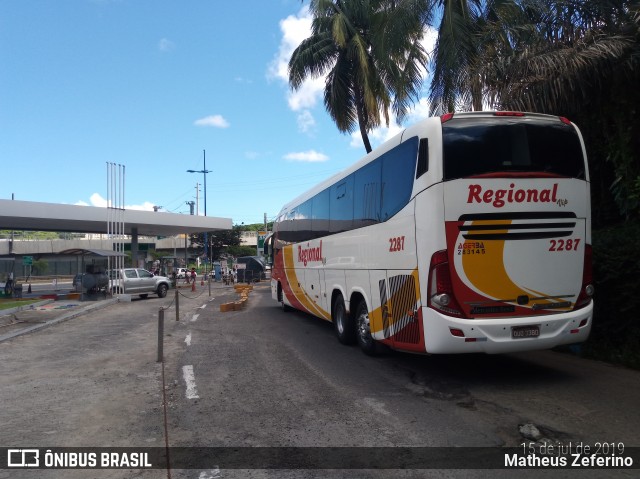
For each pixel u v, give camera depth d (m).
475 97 11.00
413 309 6.99
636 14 9.32
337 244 10.52
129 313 18.97
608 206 10.55
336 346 10.45
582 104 10.21
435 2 13.16
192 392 7.14
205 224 38.00
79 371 8.79
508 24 11.49
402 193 7.36
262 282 44.44
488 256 6.59
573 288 6.87
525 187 6.71
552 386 6.87
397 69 16.72
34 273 55.81
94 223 31.19
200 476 4.43
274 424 5.71
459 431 5.34
